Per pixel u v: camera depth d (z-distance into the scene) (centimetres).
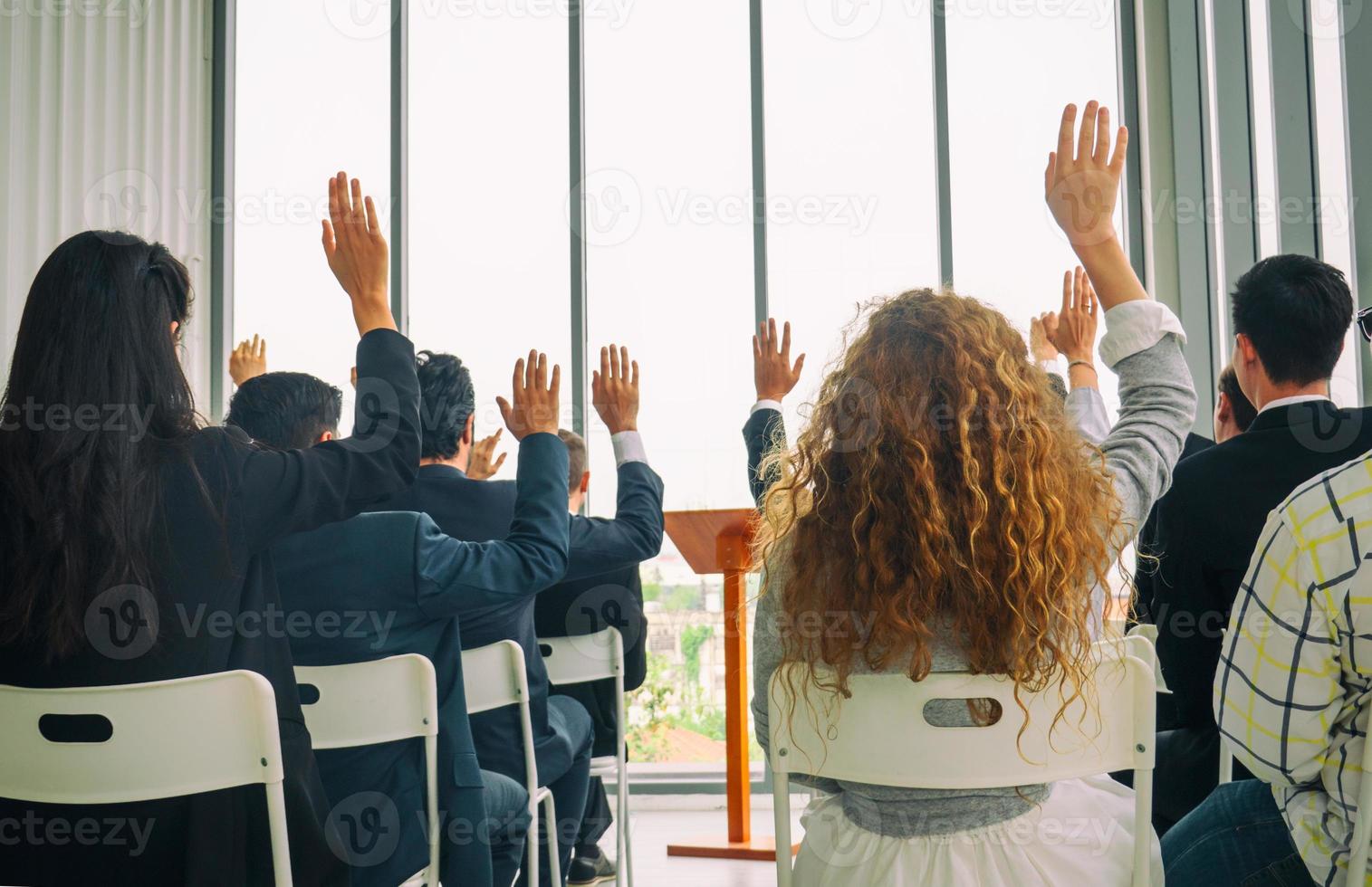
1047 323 243
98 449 117
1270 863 131
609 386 242
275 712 120
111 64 452
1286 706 114
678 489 467
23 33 416
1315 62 356
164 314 125
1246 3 420
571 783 258
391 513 179
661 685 449
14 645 120
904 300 127
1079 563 113
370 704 161
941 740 113
